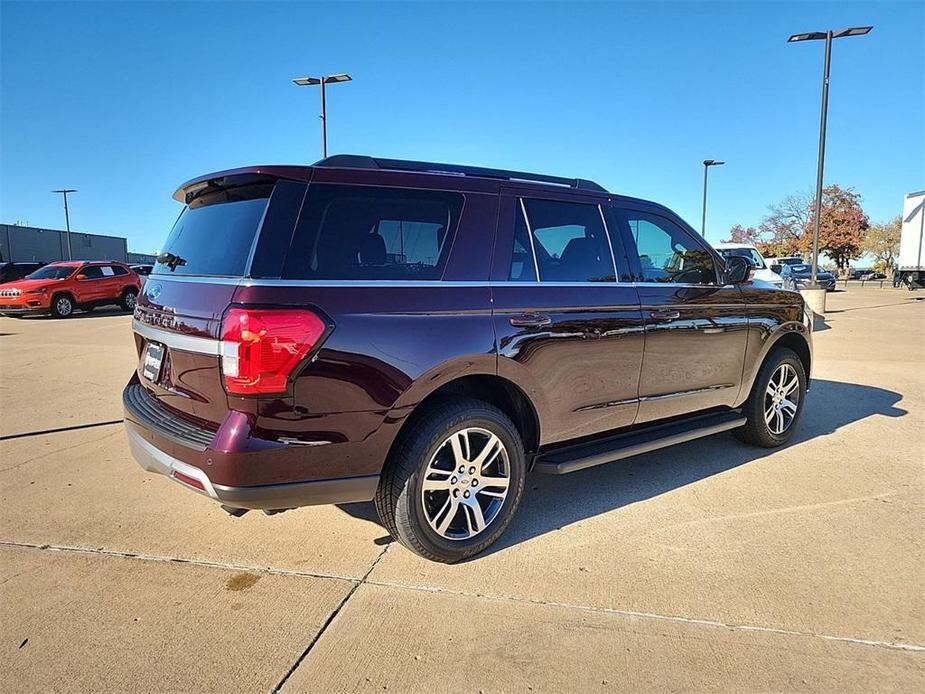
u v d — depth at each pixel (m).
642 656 2.42
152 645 2.50
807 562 3.13
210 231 3.05
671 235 4.27
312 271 2.69
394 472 2.94
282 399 2.56
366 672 2.34
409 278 2.95
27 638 2.54
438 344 2.94
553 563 3.15
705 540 3.38
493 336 3.13
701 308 4.23
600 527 3.55
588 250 3.72
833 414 6.07
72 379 7.85
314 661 2.40
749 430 4.87
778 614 2.69
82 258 65.81
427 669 2.36
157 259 3.55
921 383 7.62
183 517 3.69
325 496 2.73
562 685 2.27
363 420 2.75
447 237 3.12
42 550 3.28
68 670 2.35
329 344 2.64
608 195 3.93
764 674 2.32
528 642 2.51
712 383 4.37
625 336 3.74
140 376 3.58
